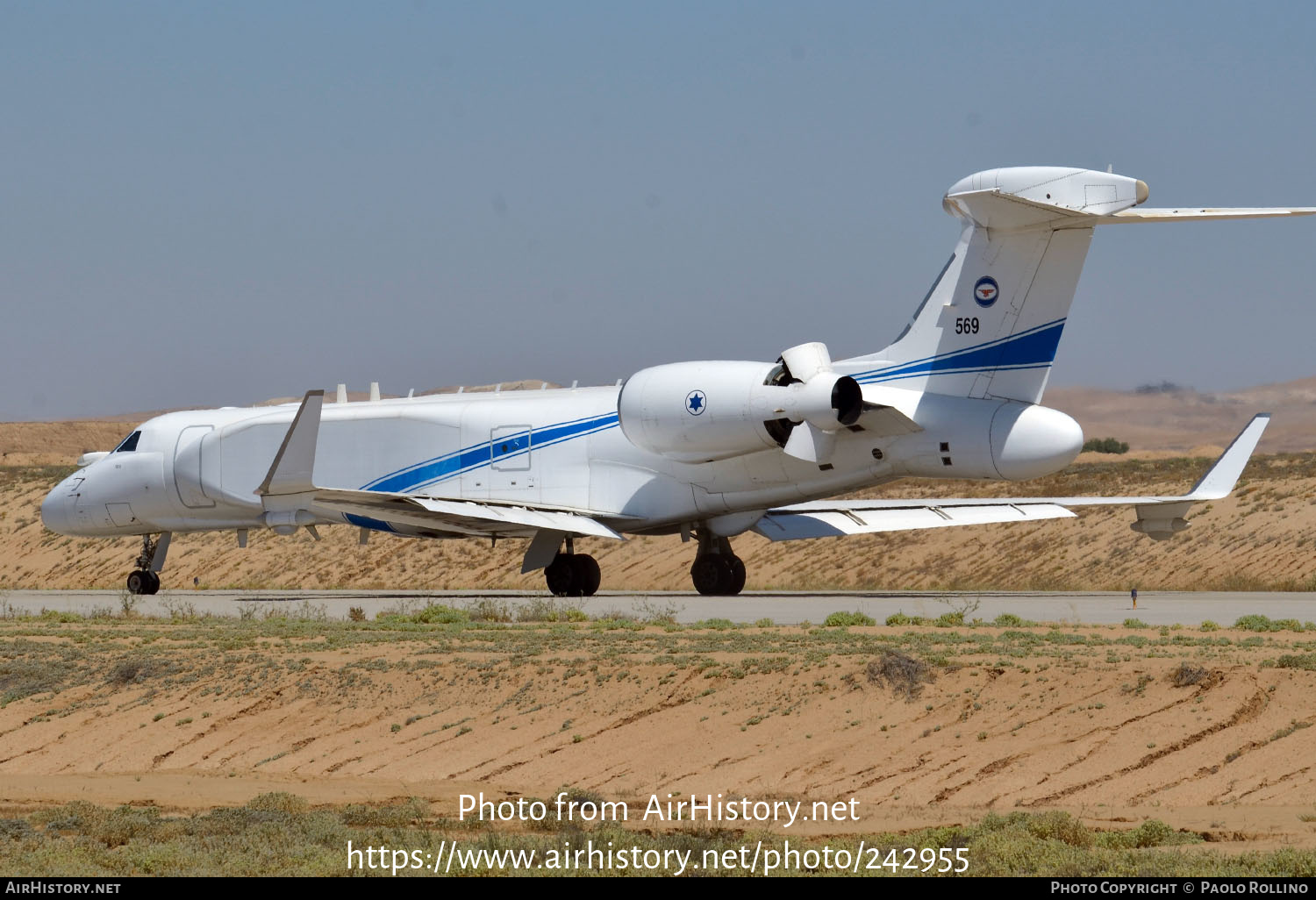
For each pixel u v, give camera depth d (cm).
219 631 9556
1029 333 11394
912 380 11806
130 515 14900
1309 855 4084
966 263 11581
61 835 4888
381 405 14100
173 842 4653
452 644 8362
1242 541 16938
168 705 7525
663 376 12156
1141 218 10900
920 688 6550
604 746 6450
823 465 12081
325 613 11300
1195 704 6038
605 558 19650
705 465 12525
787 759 6097
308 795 5822
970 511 12450
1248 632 8362
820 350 11594
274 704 7388
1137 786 5497
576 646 7938
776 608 11250
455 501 12419
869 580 18488
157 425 14900
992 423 11394
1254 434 12475
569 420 13225
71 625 10519
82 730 7381
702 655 7394
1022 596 13338
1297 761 5500
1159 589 16350
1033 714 6188
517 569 19125
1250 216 10656
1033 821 4712
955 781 5703
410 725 6950
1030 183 11125
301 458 11725
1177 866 4081
